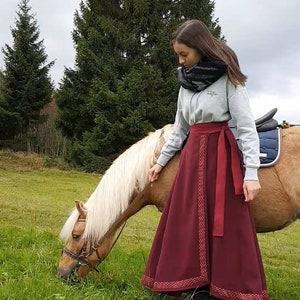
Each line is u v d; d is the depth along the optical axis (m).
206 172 3.13
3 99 27.34
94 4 24.95
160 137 3.79
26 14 28.44
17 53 27.70
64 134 25.92
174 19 23.27
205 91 3.15
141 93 22.80
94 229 3.79
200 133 3.20
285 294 4.14
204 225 3.07
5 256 4.39
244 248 3.03
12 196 11.90
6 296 3.22
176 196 3.21
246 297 2.97
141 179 3.77
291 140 3.50
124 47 23.81
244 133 3.09
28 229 6.20
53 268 4.11
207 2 24.52
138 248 5.75
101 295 3.43
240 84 3.07
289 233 10.17
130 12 23.98
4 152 24.62
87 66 23.91
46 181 17.11
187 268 3.07
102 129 23.20
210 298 3.20
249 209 3.13
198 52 3.06
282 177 3.41
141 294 3.66
